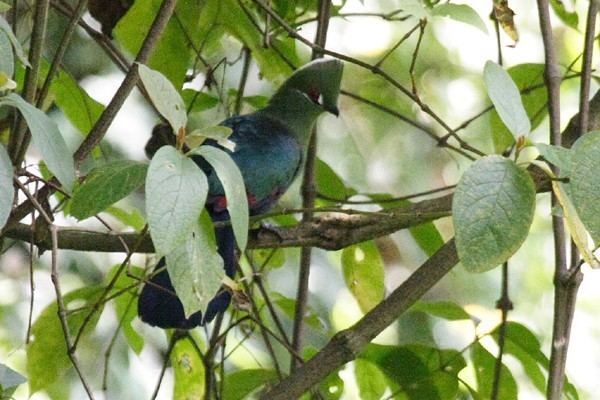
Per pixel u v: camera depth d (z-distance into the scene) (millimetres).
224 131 4961
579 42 14891
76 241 7219
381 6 15141
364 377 8703
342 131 16156
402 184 16266
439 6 6410
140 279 6535
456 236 4730
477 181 4785
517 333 8438
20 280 12828
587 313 15922
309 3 9703
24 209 6391
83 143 6402
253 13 9273
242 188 4719
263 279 9633
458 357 8531
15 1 7094
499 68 5340
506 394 8484
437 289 15492
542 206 15938
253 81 13609
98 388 12094
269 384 8586
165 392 12766
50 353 8398
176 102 4930
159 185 4398
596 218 4594
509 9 8125
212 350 8445
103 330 12266
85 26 8758
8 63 5082
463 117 16203
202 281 4859
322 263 14203
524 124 5258
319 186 9492
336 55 8086
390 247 14648
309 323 9336
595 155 4656
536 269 16188
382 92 15531
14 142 6391
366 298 9148
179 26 8336
